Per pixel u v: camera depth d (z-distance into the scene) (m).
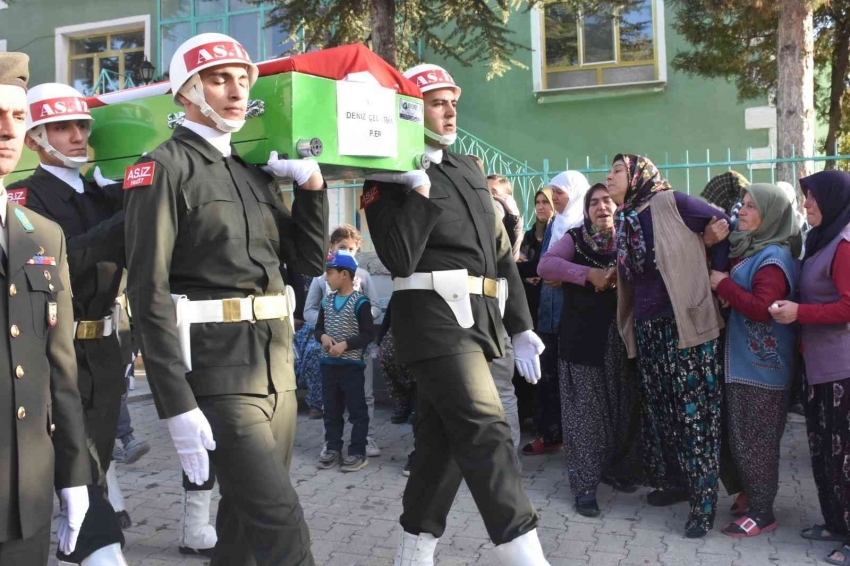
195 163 2.68
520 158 15.09
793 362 4.12
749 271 4.07
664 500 4.59
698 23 10.95
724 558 3.85
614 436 4.63
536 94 14.95
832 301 3.84
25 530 2.06
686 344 4.05
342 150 2.96
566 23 14.84
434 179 3.32
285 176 2.83
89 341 3.53
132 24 16.06
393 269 3.14
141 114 3.38
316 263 3.00
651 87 14.34
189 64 2.68
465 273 3.19
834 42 11.52
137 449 5.29
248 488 2.58
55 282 2.22
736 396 4.12
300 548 2.61
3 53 2.11
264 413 2.68
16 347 2.10
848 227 3.83
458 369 3.08
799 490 4.79
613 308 4.55
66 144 3.55
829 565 3.76
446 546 4.06
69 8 16.45
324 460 5.50
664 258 4.10
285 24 11.26
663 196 4.17
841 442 3.83
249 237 2.72
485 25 11.25
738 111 13.97
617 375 4.59
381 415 6.99
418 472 3.38
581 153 14.82
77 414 2.27
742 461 4.13
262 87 2.88
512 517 2.96
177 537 4.23
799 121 8.98
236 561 2.81
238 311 2.66
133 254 2.56
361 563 3.88
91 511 3.24
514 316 3.56
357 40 11.22
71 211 3.64
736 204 4.78
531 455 5.65
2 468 2.05
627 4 11.44
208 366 2.61
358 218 9.65
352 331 5.48
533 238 5.99
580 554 3.93
